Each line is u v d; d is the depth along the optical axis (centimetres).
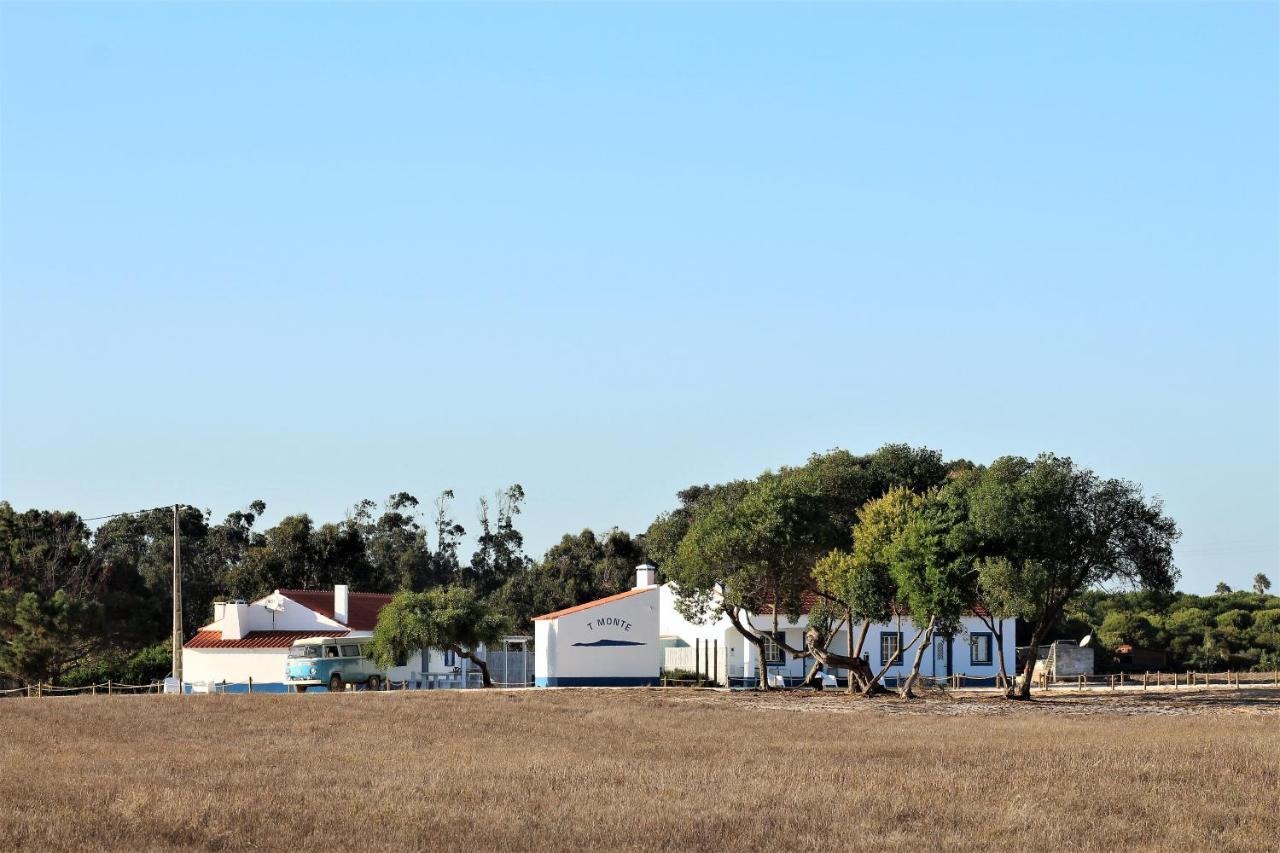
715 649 7538
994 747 3350
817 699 5703
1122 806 2339
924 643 5872
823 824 2142
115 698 5688
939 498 5984
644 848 1927
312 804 2298
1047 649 8488
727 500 7194
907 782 2605
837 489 6744
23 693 7256
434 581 12344
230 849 1919
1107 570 5919
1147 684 7219
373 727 4056
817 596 7331
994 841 2027
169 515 12656
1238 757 3058
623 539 12181
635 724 4175
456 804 2305
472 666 7988
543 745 3456
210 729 3994
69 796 2359
